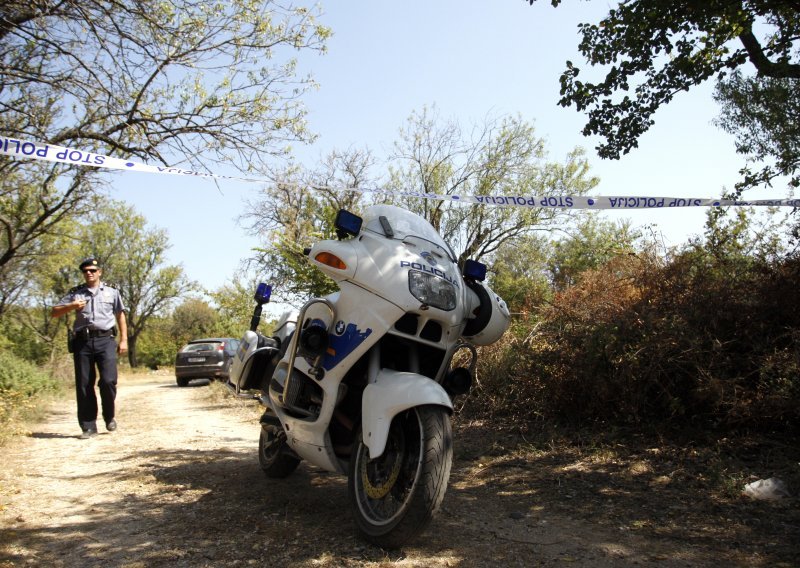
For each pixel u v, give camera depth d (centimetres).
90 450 614
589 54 777
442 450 308
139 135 955
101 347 725
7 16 815
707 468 448
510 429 625
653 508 390
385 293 340
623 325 566
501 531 354
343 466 364
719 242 627
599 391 563
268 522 368
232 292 1554
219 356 1936
